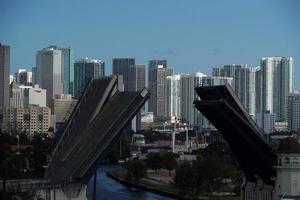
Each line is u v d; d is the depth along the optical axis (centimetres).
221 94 11988
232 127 12200
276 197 12631
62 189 12375
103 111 12862
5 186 12131
